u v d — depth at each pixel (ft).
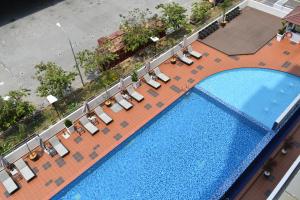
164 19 115.03
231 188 71.67
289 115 83.87
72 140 85.46
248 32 116.88
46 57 113.80
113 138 85.20
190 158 80.18
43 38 123.24
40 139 82.43
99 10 137.39
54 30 127.13
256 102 91.91
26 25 131.03
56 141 83.56
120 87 96.07
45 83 92.38
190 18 124.16
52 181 77.05
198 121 88.69
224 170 77.25
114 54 101.40
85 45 118.21
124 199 73.51
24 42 121.80
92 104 91.66
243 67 103.19
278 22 121.49
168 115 90.84
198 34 114.32
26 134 87.61
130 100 94.68
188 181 75.77
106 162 80.89
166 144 83.76
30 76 106.42
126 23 111.24
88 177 78.18
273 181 73.87
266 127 84.64
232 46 110.73
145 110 91.71
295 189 48.85
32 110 88.94
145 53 111.04
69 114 90.33
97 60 98.22
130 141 85.10
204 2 128.57
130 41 103.50
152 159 80.74
